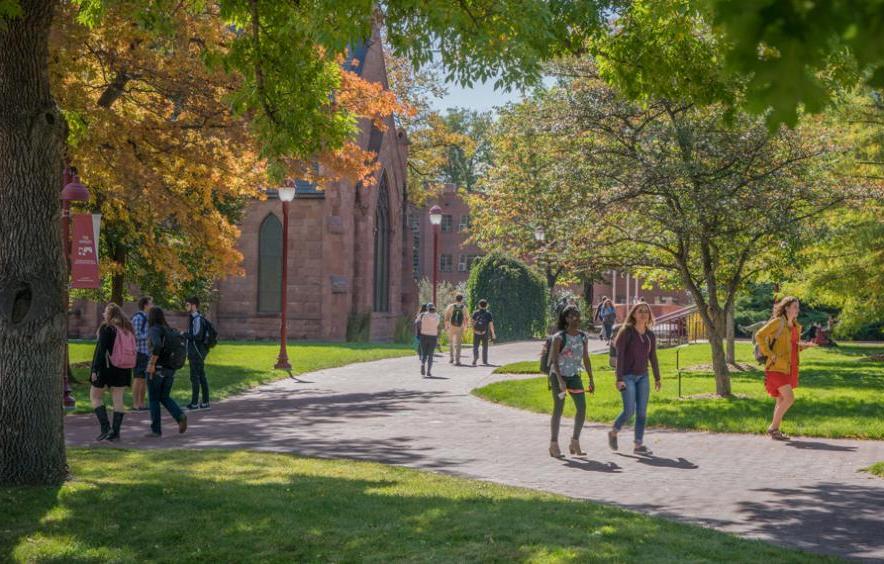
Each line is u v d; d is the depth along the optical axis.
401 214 56.12
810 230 18.55
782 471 11.15
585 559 6.59
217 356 31.14
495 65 9.91
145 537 7.52
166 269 24.12
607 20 12.00
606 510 8.47
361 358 32.78
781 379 13.80
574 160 18.73
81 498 8.74
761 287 51.50
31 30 9.27
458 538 7.31
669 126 17.91
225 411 18.02
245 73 12.36
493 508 8.47
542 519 7.99
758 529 8.08
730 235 18.61
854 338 49.66
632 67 12.09
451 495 9.18
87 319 46.44
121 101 21.67
